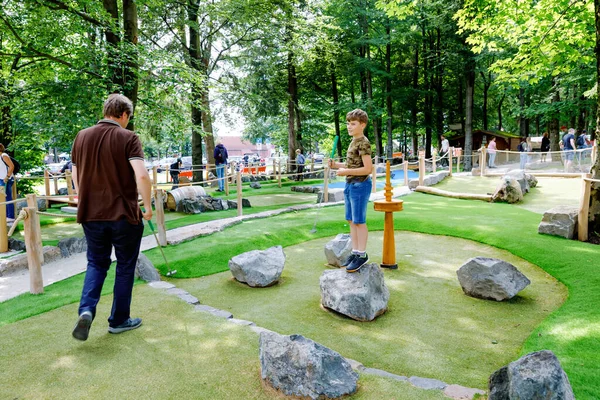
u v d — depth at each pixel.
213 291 4.34
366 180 3.64
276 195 13.16
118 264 3.03
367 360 2.77
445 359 2.77
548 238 5.61
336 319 3.51
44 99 8.59
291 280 4.66
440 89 27.50
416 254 5.53
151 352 2.75
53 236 7.36
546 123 31.84
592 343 2.71
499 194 9.55
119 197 2.82
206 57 17.17
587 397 2.08
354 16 22.86
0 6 8.51
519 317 3.45
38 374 2.48
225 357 2.67
